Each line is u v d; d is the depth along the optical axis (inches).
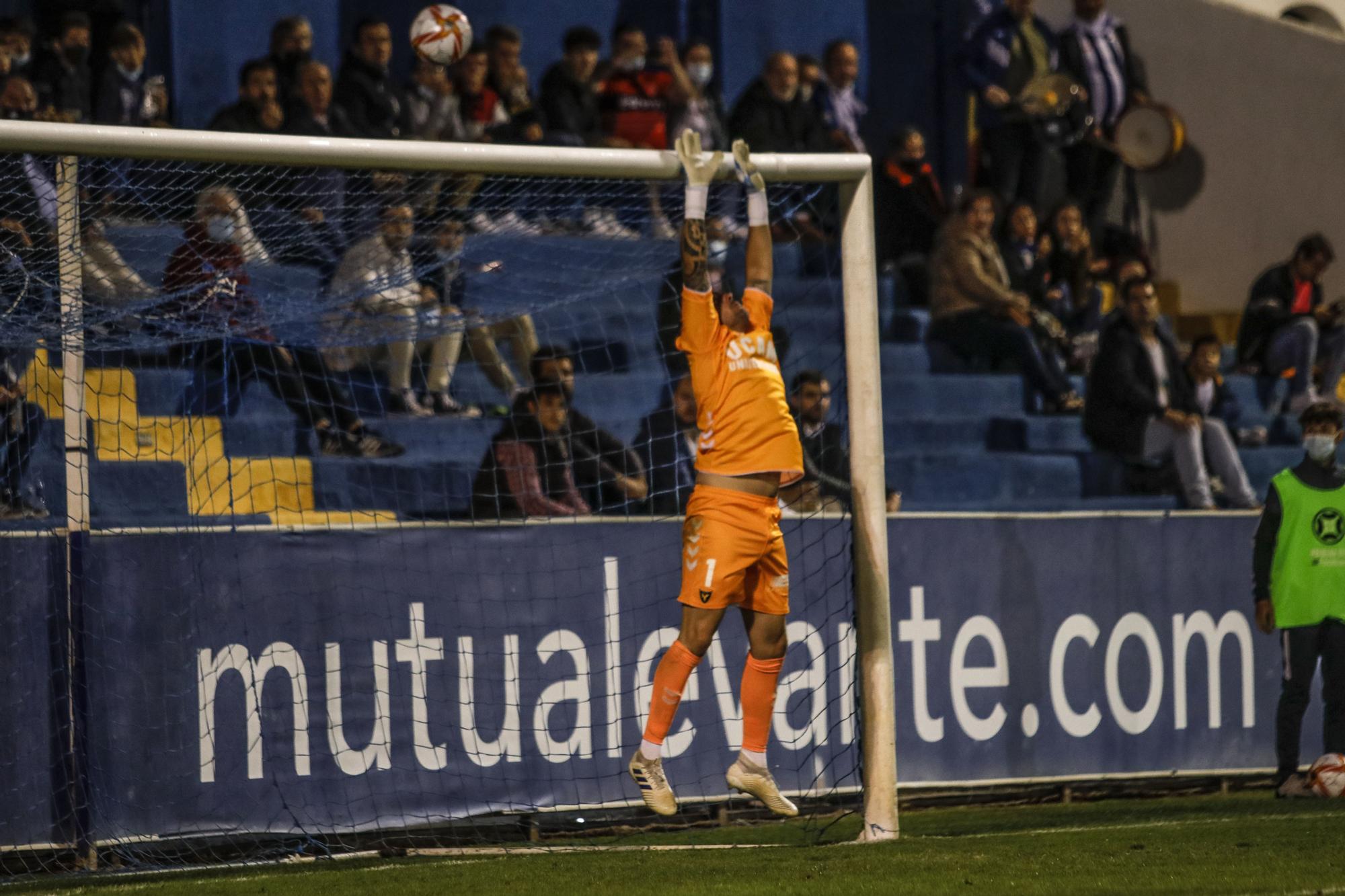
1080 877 639.1
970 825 848.9
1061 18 1831.9
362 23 1341.0
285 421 1122.7
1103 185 1686.8
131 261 1029.8
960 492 1352.1
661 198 1359.5
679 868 681.0
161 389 1107.9
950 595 930.7
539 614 864.3
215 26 1536.7
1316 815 851.4
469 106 1396.4
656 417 1092.5
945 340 1450.5
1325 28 1963.6
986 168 1641.2
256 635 816.3
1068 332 1515.7
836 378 1451.8
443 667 844.6
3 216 867.4
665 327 1219.9
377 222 1108.5
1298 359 1556.3
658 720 713.6
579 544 876.0
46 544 789.2
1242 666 1007.0
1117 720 968.9
